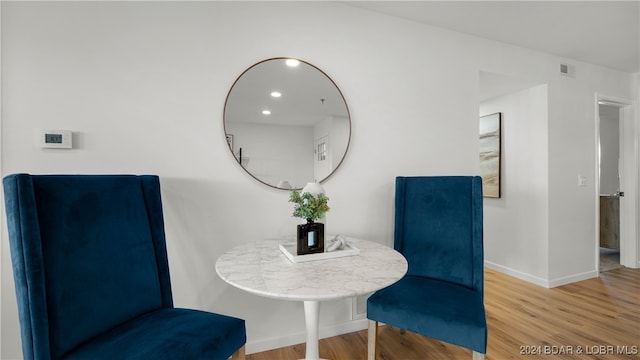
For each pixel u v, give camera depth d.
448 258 1.74
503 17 2.25
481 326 1.24
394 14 2.20
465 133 2.48
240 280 1.10
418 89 2.31
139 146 1.63
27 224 0.94
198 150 1.75
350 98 2.10
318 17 2.01
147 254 1.30
